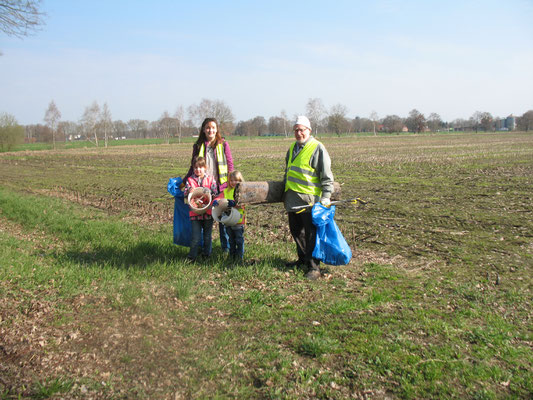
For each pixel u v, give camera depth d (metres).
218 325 4.16
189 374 3.31
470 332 3.91
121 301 4.63
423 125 133.88
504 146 40.25
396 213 9.89
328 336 3.86
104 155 43.06
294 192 5.51
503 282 5.23
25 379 3.20
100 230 8.25
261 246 7.08
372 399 3.02
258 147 53.34
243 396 3.05
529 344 3.73
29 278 5.30
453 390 3.07
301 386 3.15
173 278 5.49
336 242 5.38
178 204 6.42
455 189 13.46
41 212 10.34
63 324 4.09
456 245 7.02
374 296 4.74
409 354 3.54
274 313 4.41
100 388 3.11
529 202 10.76
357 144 57.22
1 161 36.69
